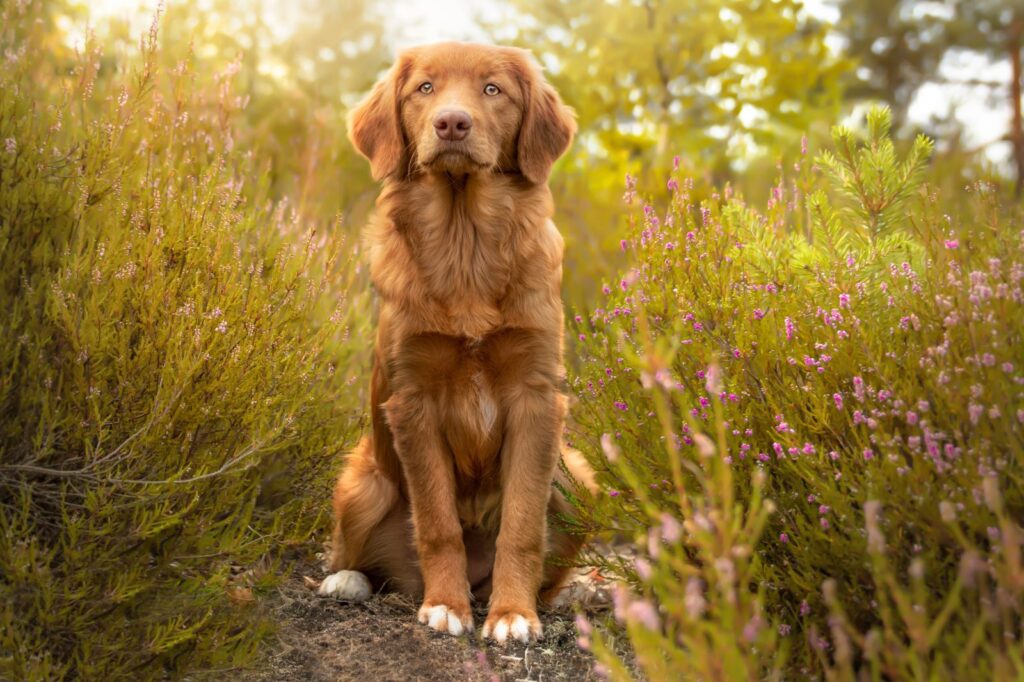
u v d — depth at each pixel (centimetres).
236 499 276
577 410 354
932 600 207
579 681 276
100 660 232
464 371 345
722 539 161
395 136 373
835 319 252
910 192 311
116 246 284
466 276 343
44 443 263
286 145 746
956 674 177
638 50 870
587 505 323
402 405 345
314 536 388
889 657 154
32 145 283
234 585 296
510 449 344
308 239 347
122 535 250
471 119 337
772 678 222
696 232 327
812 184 345
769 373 270
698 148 859
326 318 375
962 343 229
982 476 197
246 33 888
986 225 260
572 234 705
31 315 266
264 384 286
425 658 288
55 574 250
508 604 318
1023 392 205
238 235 352
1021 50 1962
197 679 258
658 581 158
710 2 864
